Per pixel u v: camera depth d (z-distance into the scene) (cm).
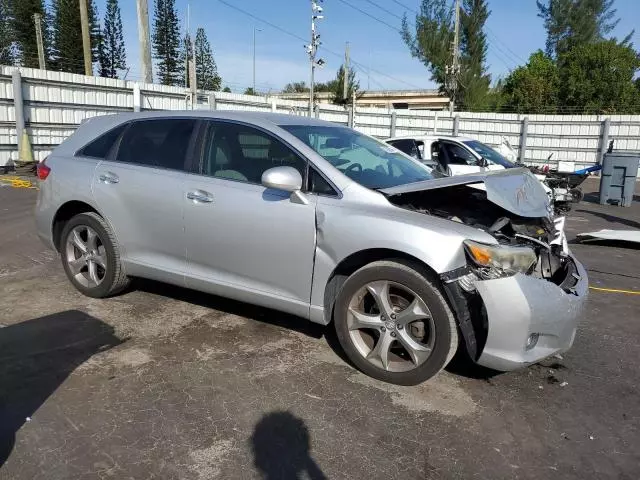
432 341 323
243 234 378
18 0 4156
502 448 281
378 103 5534
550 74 4206
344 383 340
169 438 277
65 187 466
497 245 313
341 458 267
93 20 4278
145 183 423
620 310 504
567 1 5253
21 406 300
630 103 3872
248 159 391
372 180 376
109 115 485
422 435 289
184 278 416
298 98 5353
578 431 299
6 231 728
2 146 1362
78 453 262
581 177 1280
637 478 261
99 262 460
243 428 288
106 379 333
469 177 357
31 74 1370
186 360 362
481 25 4288
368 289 340
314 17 2827
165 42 4947
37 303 455
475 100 4047
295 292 367
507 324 308
